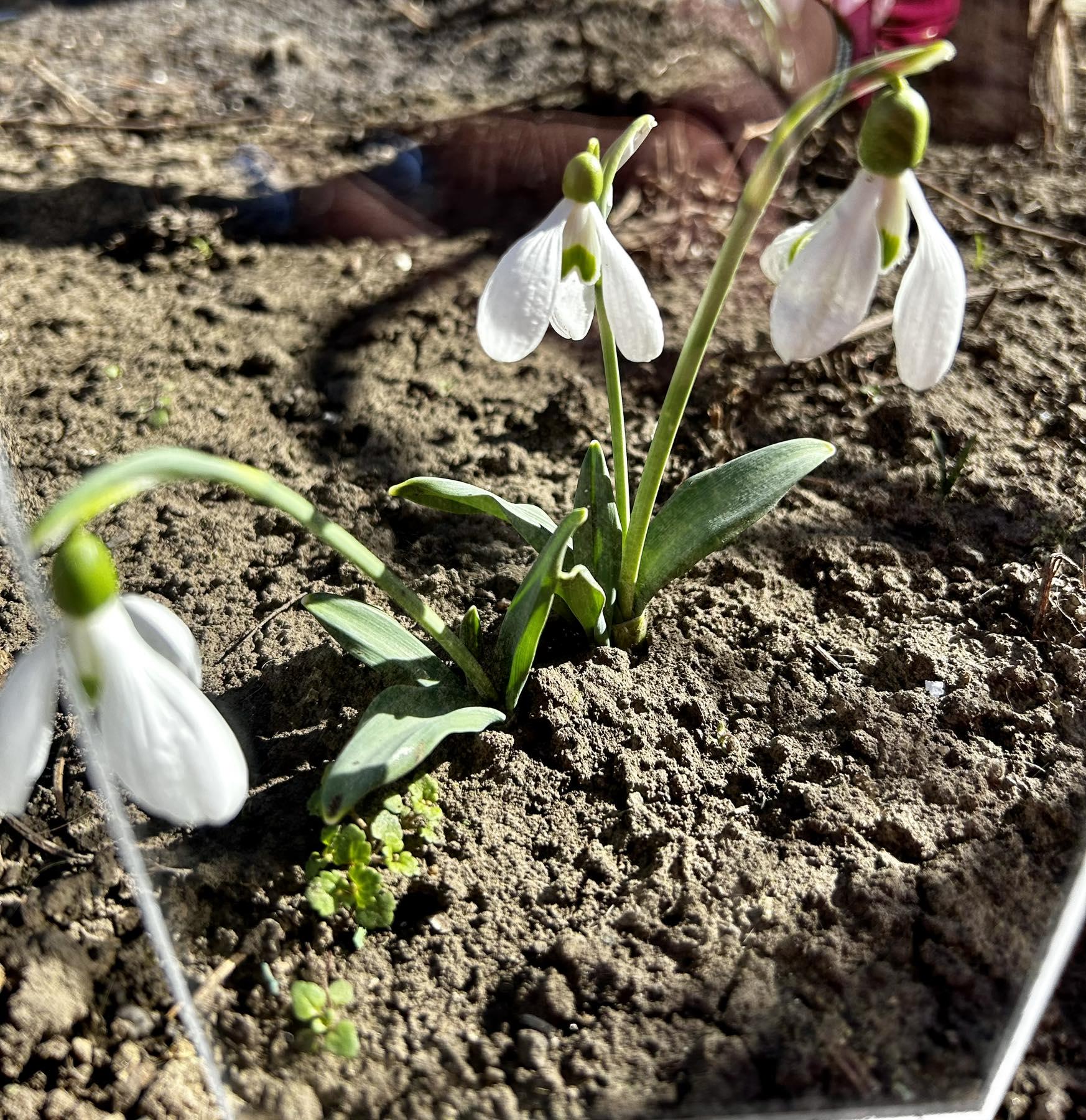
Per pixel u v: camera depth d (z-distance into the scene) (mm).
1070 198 347
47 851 192
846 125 383
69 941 177
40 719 127
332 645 227
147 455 131
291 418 289
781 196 362
